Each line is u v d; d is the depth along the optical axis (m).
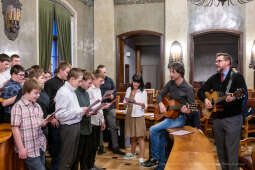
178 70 3.48
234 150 3.24
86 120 3.52
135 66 16.83
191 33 8.66
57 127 3.58
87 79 3.45
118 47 9.20
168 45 8.63
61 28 7.72
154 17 8.90
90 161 3.87
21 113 2.62
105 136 6.14
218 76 3.51
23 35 5.91
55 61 7.77
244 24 8.34
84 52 9.07
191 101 3.48
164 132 3.72
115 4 9.20
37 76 3.37
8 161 2.73
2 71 4.04
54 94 3.79
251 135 6.43
